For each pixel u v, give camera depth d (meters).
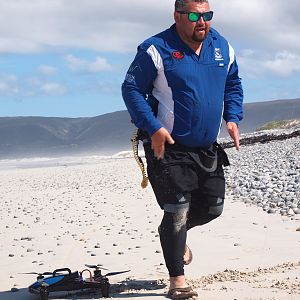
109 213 13.43
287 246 8.45
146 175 6.67
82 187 21.50
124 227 11.25
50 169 40.25
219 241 9.07
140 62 5.91
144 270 7.48
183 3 5.83
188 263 6.88
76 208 14.89
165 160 5.90
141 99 5.90
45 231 11.45
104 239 10.06
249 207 12.61
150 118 5.83
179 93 5.89
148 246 9.18
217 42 6.11
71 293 6.33
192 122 5.89
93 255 8.75
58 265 8.21
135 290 6.37
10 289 6.91
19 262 8.57
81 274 6.38
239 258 7.84
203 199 6.15
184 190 5.90
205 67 5.95
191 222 6.36
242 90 6.39
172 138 5.93
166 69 5.87
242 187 15.93
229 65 6.16
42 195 19.47
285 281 6.32
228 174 19.48
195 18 5.79
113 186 20.70
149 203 14.75
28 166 53.41
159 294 6.08
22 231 11.66
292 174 17.28
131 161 42.47
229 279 6.60
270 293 5.84
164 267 7.61
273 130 61.97
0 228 12.24
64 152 178.62
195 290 6.12
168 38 5.94
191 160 5.95
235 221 10.83
